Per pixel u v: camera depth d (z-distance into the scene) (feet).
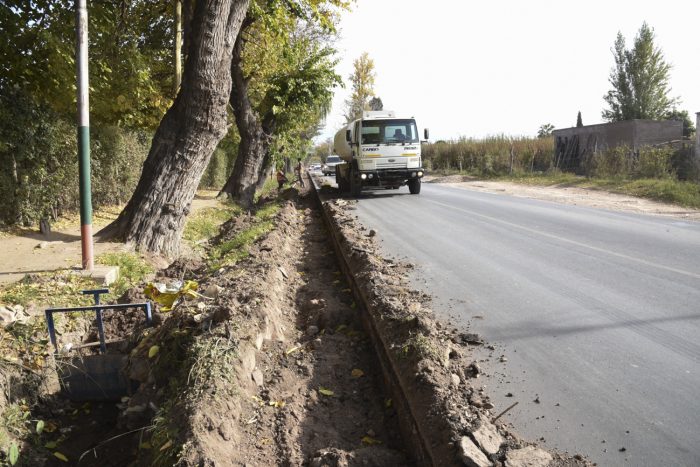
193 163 35.88
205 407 13.37
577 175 96.27
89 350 20.15
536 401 13.62
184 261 32.17
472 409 12.46
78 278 26.17
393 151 69.21
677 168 74.54
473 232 38.96
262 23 62.64
